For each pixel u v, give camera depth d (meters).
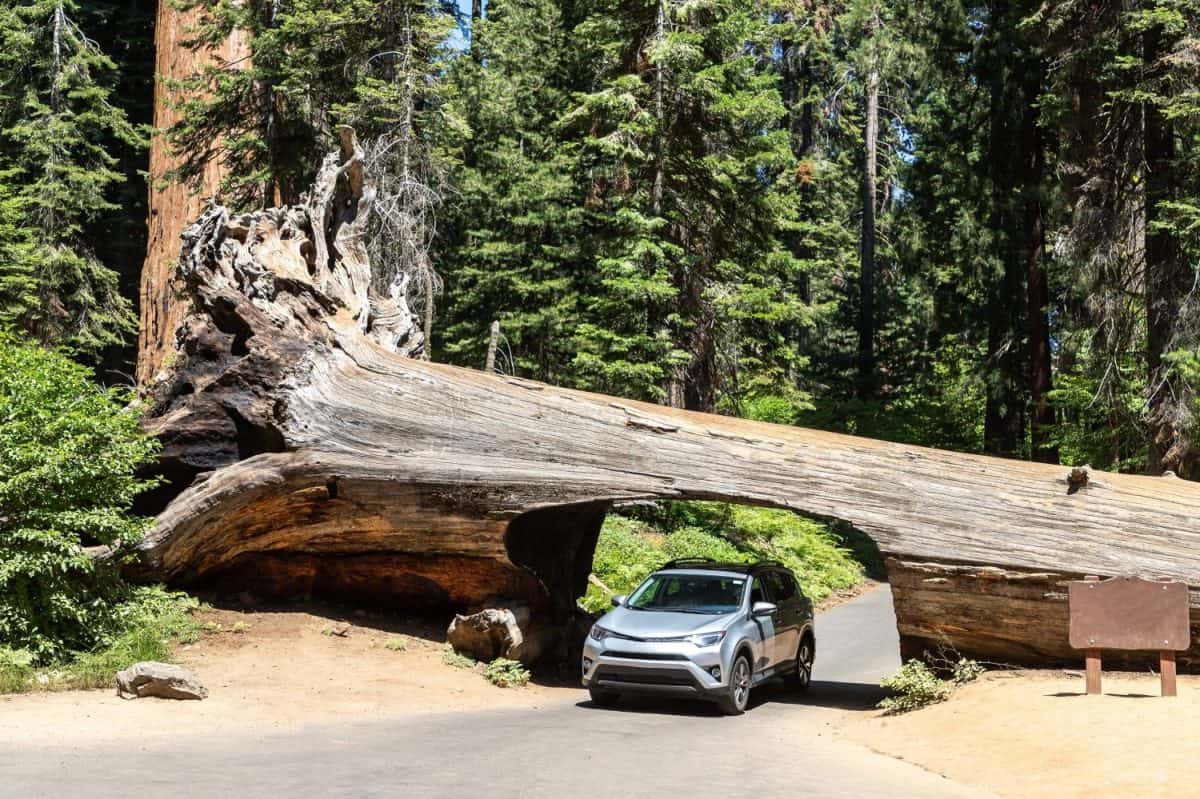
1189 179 23.23
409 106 24.00
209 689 12.25
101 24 36.41
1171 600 11.23
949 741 10.86
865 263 49.75
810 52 52.22
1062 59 25.25
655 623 13.21
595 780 8.37
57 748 8.91
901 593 13.73
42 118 31.09
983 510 13.47
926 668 13.75
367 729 10.76
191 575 16.00
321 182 17.75
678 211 26.00
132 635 13.57
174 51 27.38
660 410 15.20
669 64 24.11
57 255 29.39
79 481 13.53
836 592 27.77
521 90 34.62
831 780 8.93
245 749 9.30
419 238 24.58
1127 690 11.89
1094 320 25.59
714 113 25.11
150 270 26.64
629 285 23.73
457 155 32.28
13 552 12.79
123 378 36.00
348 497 15.45
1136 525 12.95
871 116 50.44
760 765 9.48
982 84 35.22
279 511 15.63
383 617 16.44
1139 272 25.28
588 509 17.27
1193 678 12.43
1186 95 21.69
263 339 15.81
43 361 13.95
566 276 31.55
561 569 17.09
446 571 15.97
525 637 15.48
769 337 28.41
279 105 25.05
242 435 15.98
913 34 36.56
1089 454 27.28
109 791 7.29
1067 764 9.24
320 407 15.52
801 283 49.59
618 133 24.67
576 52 32.69
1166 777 8.37
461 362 33.94
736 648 13.03
